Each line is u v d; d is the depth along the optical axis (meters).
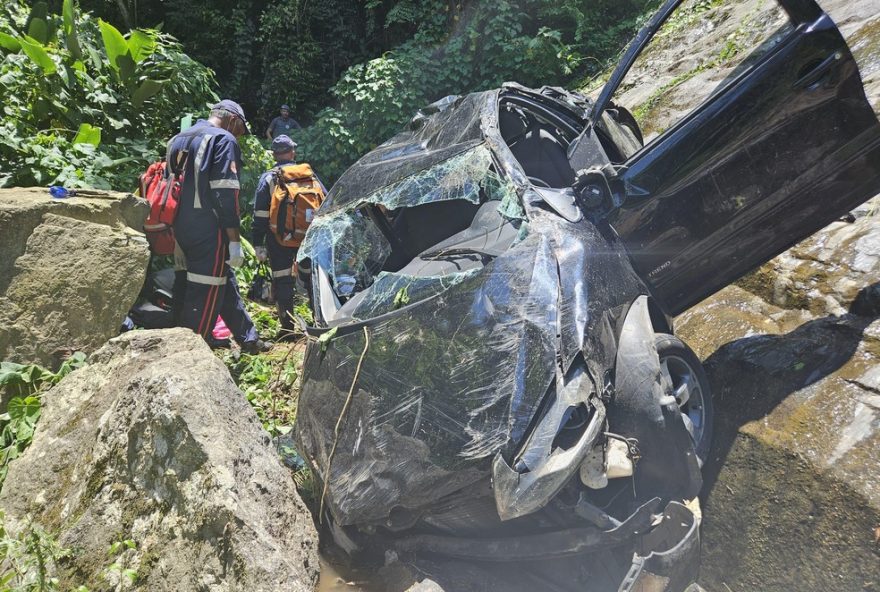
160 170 4.79
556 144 3.82
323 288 3.69
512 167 3.15
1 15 6.57
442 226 4.21
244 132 5.21
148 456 2.77
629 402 2.70
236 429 2.86
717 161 3.07
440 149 3.55
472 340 2.69
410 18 13.91
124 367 3.33
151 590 2.54
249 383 4.76
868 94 4.11
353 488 2.88
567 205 3.06
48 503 3.07
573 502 2.61
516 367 2.57
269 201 5.57
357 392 2.94
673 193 3.12
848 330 3.12
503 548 2.69
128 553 2.66
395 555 2.94
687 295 3.40
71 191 4.37
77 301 4.06
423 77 12.38
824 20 2.84
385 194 3.57
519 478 2.44
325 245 3.88
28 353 3.92
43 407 3.53
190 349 3.34
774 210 3.16
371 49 16.08
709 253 3.27
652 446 2.70
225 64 16.36
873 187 3.14
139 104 6.65
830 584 2.44
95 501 2.87
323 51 15.87
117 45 6.43
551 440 2.46
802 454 2.71
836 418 2.76
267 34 15.70
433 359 2.75
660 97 6.41
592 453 2.56
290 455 3.99
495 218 3.36
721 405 3.22
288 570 2.44
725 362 3.41
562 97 3.97
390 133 12.34
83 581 2.70
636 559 2.39
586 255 2.85
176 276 5.00
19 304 3.90
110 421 2.98
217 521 2.49
